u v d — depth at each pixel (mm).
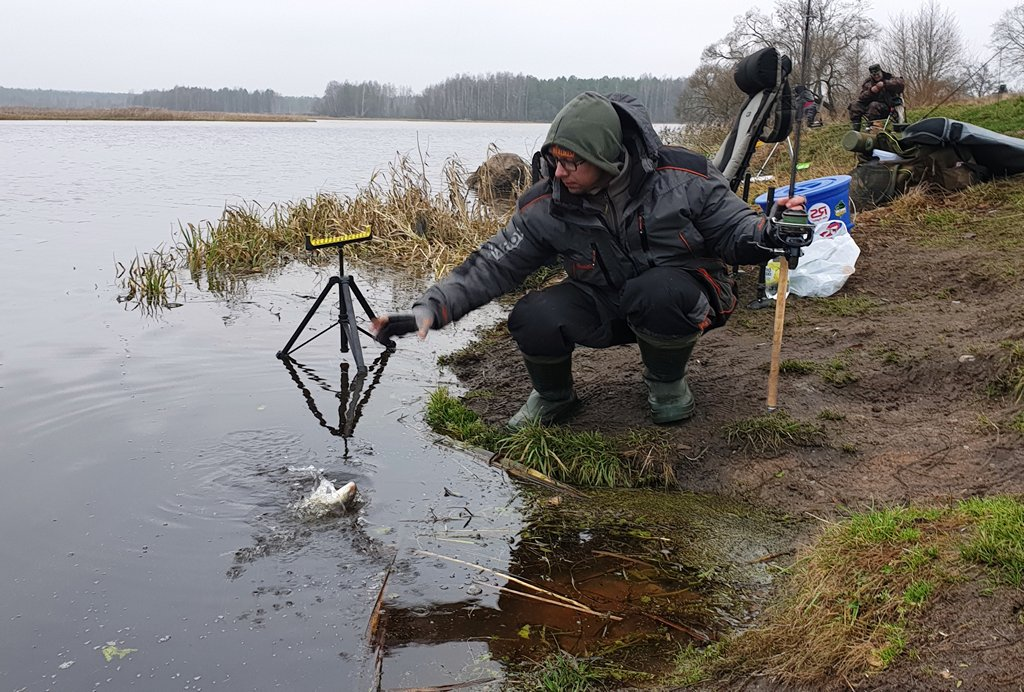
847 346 5586
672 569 3773
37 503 4438
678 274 4543
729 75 23641
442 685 3094
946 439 4391
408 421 5539
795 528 3988
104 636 3410
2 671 3211
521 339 4879
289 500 4488
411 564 3885
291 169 22672
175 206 15039
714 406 5062
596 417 5188
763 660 3004
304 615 3529
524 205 4707
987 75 18781
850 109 13344
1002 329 5328
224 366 6570
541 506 4395
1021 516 3158
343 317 6742
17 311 8031
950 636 2744
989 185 8820
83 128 49188
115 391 5992
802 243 4137
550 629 3393
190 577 3801
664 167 4379
